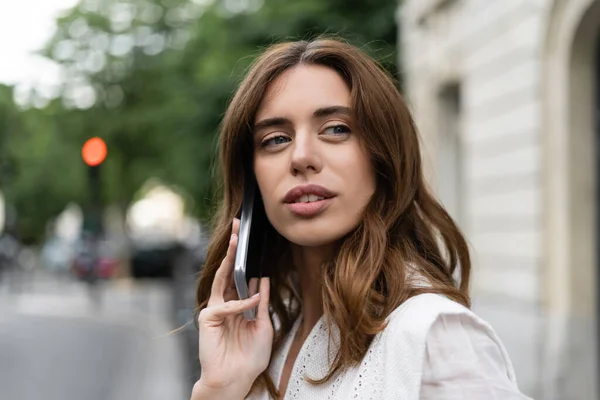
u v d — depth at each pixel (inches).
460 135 443.8
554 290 308.8
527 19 321.7
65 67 1159.0
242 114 63.1
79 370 408.2
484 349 52.0
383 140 60.9
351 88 61.6
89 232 772.0
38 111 1245.1
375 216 60.5
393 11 640.4
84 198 1241.4
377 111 60.7
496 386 51.0
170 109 1006.4
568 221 300.4
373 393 53.7
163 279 1128.2
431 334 51.8
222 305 63.2
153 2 1148.5
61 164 1246.9
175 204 1995.6
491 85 360.8
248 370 63.5
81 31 1156.5
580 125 300.5
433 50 442.0
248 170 67.6
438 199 68.8
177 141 820.0
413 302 54.4
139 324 625.6
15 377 387.5
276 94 61.9
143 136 1147.3
